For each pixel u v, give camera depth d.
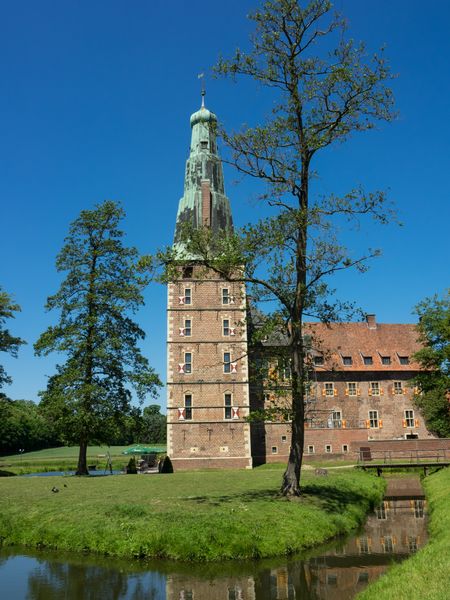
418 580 11.33
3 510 20.27
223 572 15.21
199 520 17.36
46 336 37.31
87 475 36.69
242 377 49.22
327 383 59.91
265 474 35.44
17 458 79.69
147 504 19.66
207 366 49.38
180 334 49.91
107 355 36.53
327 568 15.66
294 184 21.34
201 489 24.52
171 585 14.24
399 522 22.98
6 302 43.31
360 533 20.34
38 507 20.33
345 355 61.47
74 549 17.02
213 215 52.97
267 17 20.41
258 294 21.25
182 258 21.06
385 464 42.91
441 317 46.69
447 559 12.34
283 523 18.17
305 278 21.30
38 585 14.29
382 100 20.52
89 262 39.09
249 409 48.91
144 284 20.61
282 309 21.30
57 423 36.44
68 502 20.84
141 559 16.19
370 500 27.52
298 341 21.34
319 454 52.56
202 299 50.53
